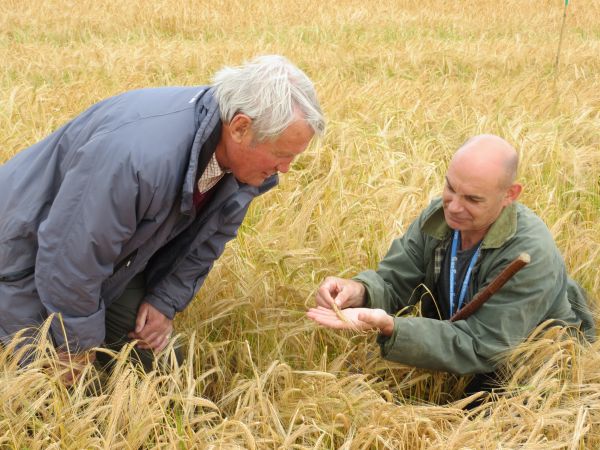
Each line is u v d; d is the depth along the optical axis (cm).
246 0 1531
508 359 280
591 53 1102
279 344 305
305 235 391
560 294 295
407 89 745
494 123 629
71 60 902
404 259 313
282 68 222
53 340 260
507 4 1684
